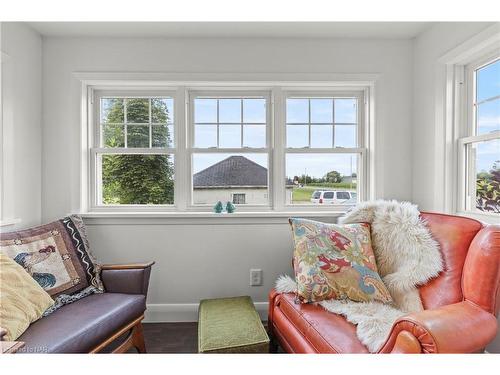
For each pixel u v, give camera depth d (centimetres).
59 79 236
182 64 239
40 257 175
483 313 121
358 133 258
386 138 244
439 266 151
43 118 236
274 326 182
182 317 236
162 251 237
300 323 151
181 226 237
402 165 246
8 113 206
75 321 150
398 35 238
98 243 235
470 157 205
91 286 188
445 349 100
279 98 249
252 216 237
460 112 211
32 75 226
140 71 238
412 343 104
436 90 218
